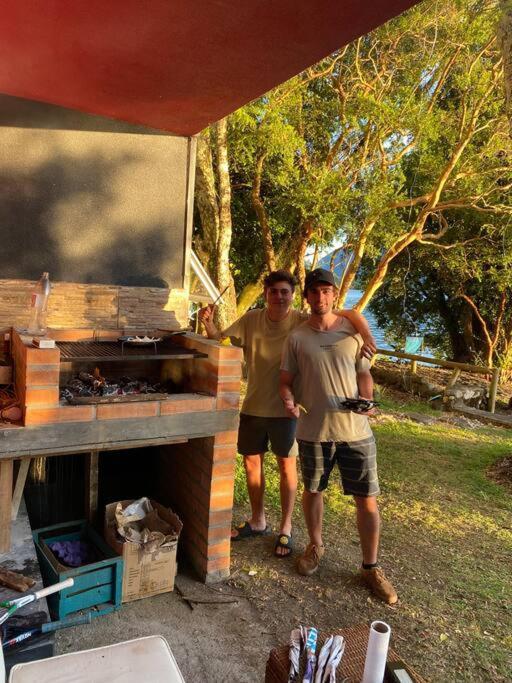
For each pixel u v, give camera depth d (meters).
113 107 3.46
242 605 2.99
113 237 3.74
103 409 2.77
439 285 14.47
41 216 3.52
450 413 9.12
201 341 3.26
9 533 2.76
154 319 3.91
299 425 3.24
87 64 2.94
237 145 8.79
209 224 8.66
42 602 2.39
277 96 8.59
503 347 14.11
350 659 1.98
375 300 15.84
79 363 3.66
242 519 4.09
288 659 1.97
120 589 2.86
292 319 3.55
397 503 4.64
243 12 2.36
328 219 9.19
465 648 2.74
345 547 3.72
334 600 3.08
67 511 3.79
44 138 3.47
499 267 12.52
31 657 2.14
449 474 5.53
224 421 3.07
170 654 1.89
